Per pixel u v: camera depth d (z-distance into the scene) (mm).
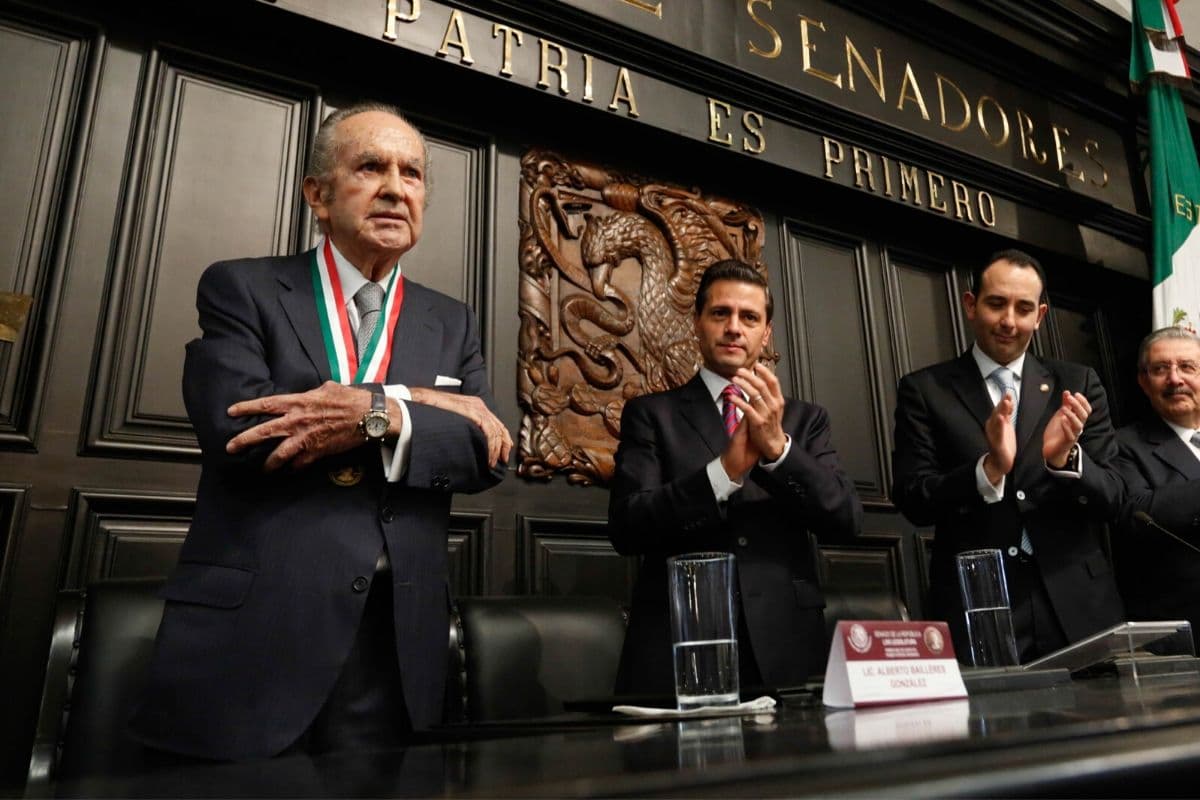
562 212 3250
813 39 3938
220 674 1173
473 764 565
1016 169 4449
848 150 3910
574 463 3012
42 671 2121
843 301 3982
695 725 848
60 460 2271
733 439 1659
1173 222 4680
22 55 2475
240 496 1312
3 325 2248
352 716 1233
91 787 505
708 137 3488
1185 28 5449
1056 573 2072
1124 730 562
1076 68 4883
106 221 2475
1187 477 2803
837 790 421
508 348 3041
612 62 3320
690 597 1059
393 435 1336
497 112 3242
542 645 2109
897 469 2418
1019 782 459
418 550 1354
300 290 1523
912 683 1026
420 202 1600
